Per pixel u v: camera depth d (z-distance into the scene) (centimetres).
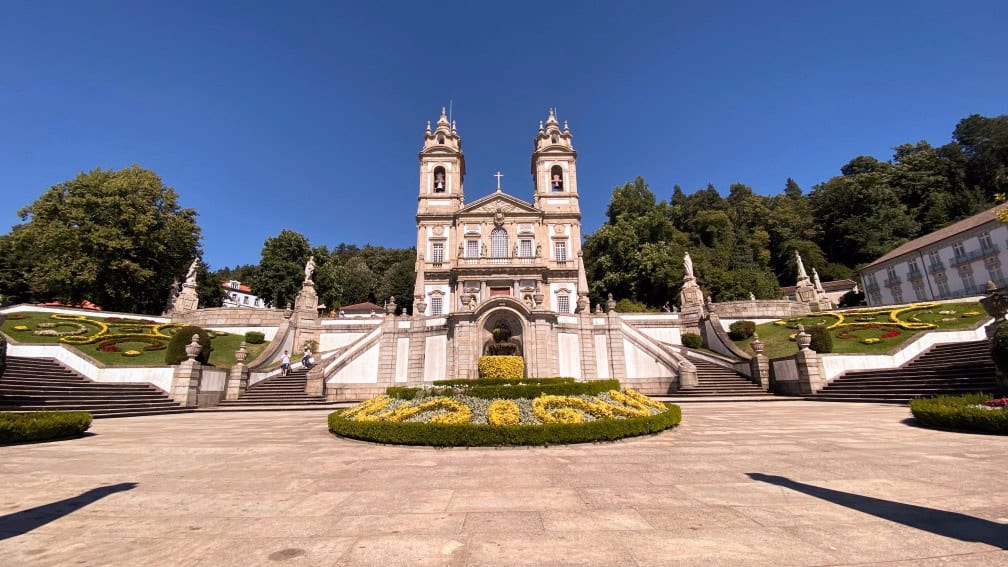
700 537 385
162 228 3869
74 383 1788
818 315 3130
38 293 3984
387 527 426
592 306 5084
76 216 3359
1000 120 6366
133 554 364
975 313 2559
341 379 2409
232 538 401
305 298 3250
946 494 503
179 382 1942
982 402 1045
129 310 3744
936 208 6172
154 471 695
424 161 4900
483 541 385
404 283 6838
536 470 673
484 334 2281
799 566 321
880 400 1680
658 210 5678
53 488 590
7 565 340
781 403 1822
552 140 4984
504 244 4541
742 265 6303
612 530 407
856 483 560
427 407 1043
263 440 1025
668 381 2344
